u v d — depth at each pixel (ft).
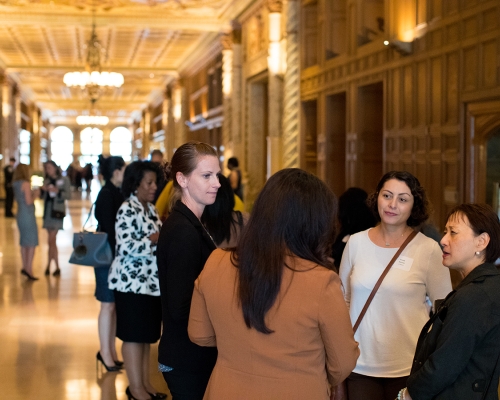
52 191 34.22
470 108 23.82
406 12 28.17
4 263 38.04
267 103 53.47
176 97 88.99
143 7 55.47
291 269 7.32
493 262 8.52
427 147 26.68
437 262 11.27
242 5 52.01
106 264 18.16
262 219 7.38
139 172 15.92
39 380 18.04
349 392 11.25
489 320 7.84
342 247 14.75
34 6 54.60
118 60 83.87
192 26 58.18
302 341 7.30
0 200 88.33
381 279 11.19
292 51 41.34
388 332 11.10
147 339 15.87
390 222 11.34
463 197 24.25
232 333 7.55
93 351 20.85
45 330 23.31
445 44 25.34
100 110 157.89
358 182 33.24
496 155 23.76
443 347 7.88
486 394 7.89
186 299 9.41
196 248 9.62
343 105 37.29
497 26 21.97
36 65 85.66
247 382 7.42
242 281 7.38
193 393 9.80
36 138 135.13
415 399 8.17
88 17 56.85
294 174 7.50
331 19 36.86
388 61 29.84
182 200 10.25
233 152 56.65
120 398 16.70
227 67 57.82
